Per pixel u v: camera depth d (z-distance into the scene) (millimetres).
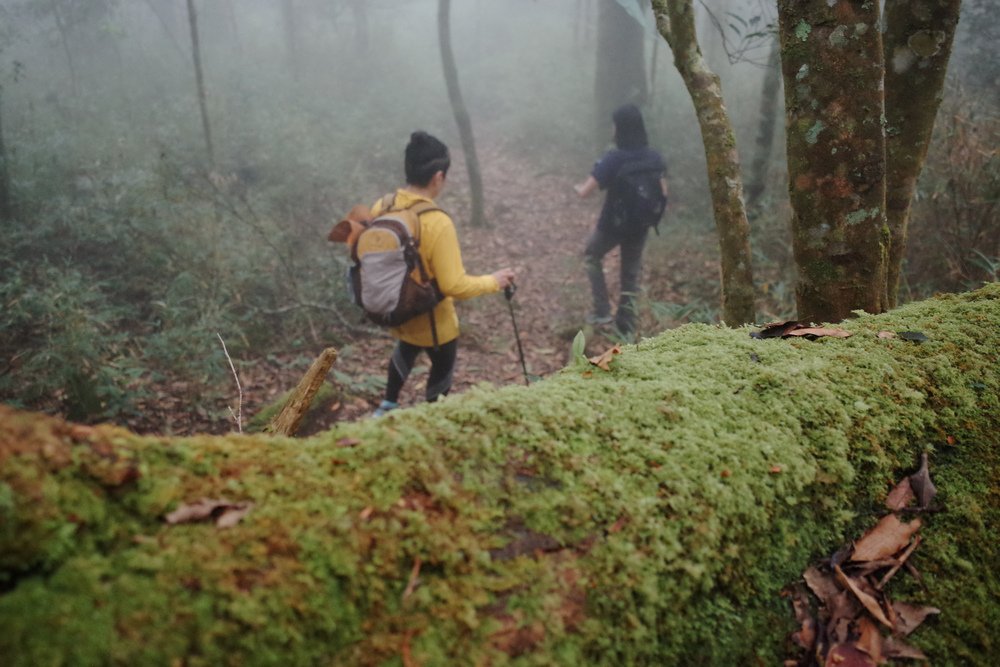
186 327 4898
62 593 699
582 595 989
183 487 865
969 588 1359
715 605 1143
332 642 813
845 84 1807
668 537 1092
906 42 2182
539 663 904
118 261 5582
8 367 4254
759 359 1655
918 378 1626
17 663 646
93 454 830
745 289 2523
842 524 1358
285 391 4641
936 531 1421
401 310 3100
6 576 695
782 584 1254
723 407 1411
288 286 5914
